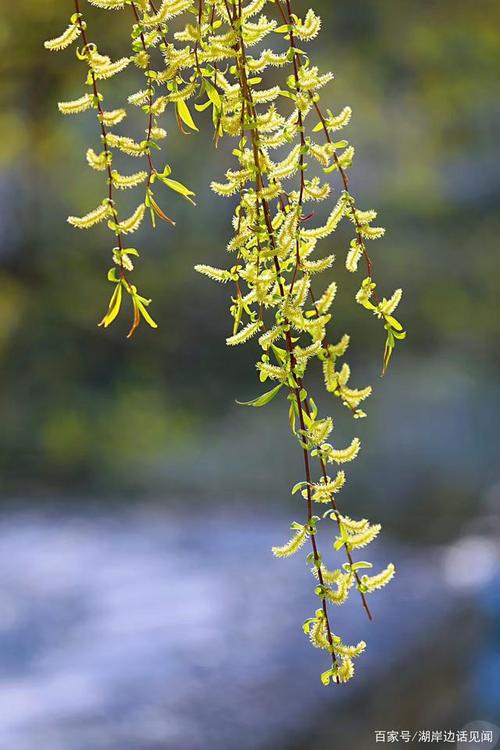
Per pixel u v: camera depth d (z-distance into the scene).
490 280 10.99
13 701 3.64
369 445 9.38
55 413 9.74
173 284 10.27
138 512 7.68
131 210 9.36
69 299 9.59
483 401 10.02
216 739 3.41
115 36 4.77
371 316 11.09
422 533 8.41
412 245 10.98
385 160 10.02
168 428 9.89
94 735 3.32
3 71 4.79
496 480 8.91
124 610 4.80
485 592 4.91
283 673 3.96
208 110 7.52
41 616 4.73
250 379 10.77
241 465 9.11
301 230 1.14
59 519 7.25
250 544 6.22
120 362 10.45
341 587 1.13
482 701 4.50
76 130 7.83
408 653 4.37
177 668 3.98
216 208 9.84
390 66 7.64
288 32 1.15
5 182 8.27
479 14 6.96
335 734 3.72
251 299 1.14
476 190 10.34
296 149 1.14
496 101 8.30
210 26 1.15
